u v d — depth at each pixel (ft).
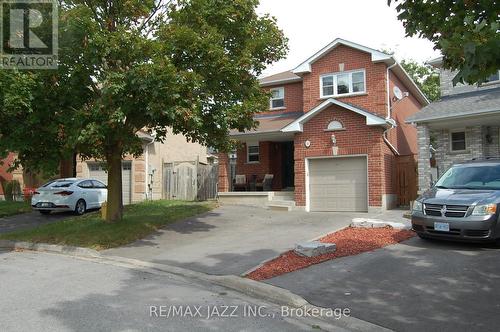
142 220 46.68
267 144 72.95
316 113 61.16
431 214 32.55
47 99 37.29
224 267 29.58
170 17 40.40
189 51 37.73
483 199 30.99
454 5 16.25
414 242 33.68
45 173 39.83
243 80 43.29
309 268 27.58
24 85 34.06
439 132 60.13
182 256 33.76
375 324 18.75
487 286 22.98
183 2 39.04
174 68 34.14
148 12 39.86
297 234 39.91
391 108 64.64
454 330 17.83
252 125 43.80
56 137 38.99
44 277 28.32
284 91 73.97
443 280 24.21
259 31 43.88
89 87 40.34
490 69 13.01
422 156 54.70
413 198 59.36
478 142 56.70
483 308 20.07
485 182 34.45
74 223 48.93
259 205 64.64
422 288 23.07
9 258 35.96
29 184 84.23
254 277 26.20
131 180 79.15
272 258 30.58
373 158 57.16
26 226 54.34
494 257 28.30
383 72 62.23
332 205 60.23
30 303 22.13
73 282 26.86
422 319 19.07
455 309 20.07
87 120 35.83
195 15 39.09
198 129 40.24
